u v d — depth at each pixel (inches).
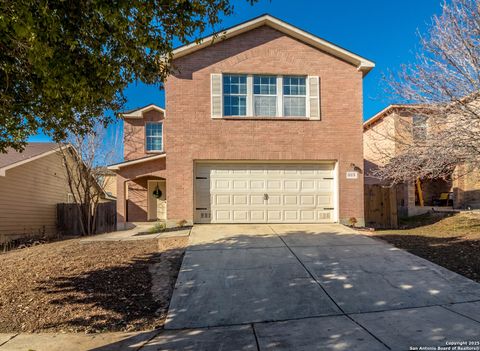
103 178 792.3
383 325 167.3
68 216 653.9
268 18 434.6
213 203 435.2
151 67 215.2
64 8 151.5
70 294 216.1
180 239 351.9
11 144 237.0
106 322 184.7
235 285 229.1
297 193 442.9
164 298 212.7
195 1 190.9
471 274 235.6
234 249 311.3
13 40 146.6
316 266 262.2
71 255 296.4
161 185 686.5
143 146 678.5
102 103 235.0
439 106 333.7
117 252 305.9
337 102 445.4
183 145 426.6
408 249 305.6
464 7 311.3
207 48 435.8
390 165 401.4
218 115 430.0
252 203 438.6
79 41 167.5
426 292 209.6
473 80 314.5
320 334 160.6
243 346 151.7
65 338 167.3
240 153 430.9
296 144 437.4
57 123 249.1
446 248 303.9
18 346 158.2
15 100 194.7
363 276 239.9
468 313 177.9
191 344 156.3
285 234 371.2
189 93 430.6
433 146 338.6
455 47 315.3
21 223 545.3
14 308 198.2
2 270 259.1
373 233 391.5
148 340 162.7
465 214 481.1
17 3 126.0
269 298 208.7
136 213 670.5
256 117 434.6
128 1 151.8
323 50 447.8
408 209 576.4
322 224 432.8
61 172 682.2
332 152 440.8
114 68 186.9
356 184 440.8
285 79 447.5
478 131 340.8
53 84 161.3
